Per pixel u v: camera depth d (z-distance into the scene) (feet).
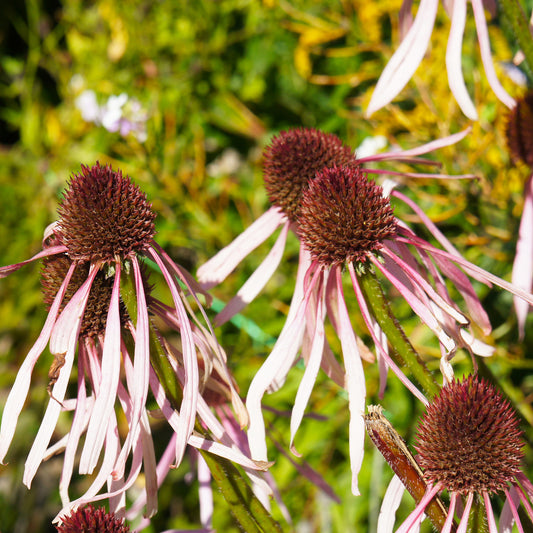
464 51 2.69
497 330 2.37
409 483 1.58
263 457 1.66
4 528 2.96
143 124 3.04
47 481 3.11
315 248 1.70
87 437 1.58
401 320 2.50
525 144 2.12
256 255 2.90
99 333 1.69
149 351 1.61
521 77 2.40
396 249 1.74
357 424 1.64
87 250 1.65
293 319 1.71
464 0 1.71
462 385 1.62
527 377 2.40
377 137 2.77
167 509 2.79
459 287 1.81
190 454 1.93
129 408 1.68
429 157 2.65
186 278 1.73
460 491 1.58
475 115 1.66
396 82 1.69
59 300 1.65
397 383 2.41
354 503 2.48
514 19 1.77
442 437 1.59
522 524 1.61
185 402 1.60
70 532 1.56
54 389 1.63
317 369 1.69
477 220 2.48
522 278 1.99
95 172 1.67
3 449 1.62
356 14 3.02
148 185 3.02
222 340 2.78
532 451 2.15
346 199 1.69
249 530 1.63
